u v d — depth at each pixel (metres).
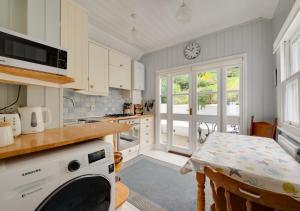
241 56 2.53
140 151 3.30
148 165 2.67
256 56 2.42
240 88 2.56
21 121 1.05
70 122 2.37
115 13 2.28
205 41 2.93
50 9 1.37
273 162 1.01
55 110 1.39
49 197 0.73
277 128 2.05
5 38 0.89
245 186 0.63
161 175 2.30
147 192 1.88
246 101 2.49
